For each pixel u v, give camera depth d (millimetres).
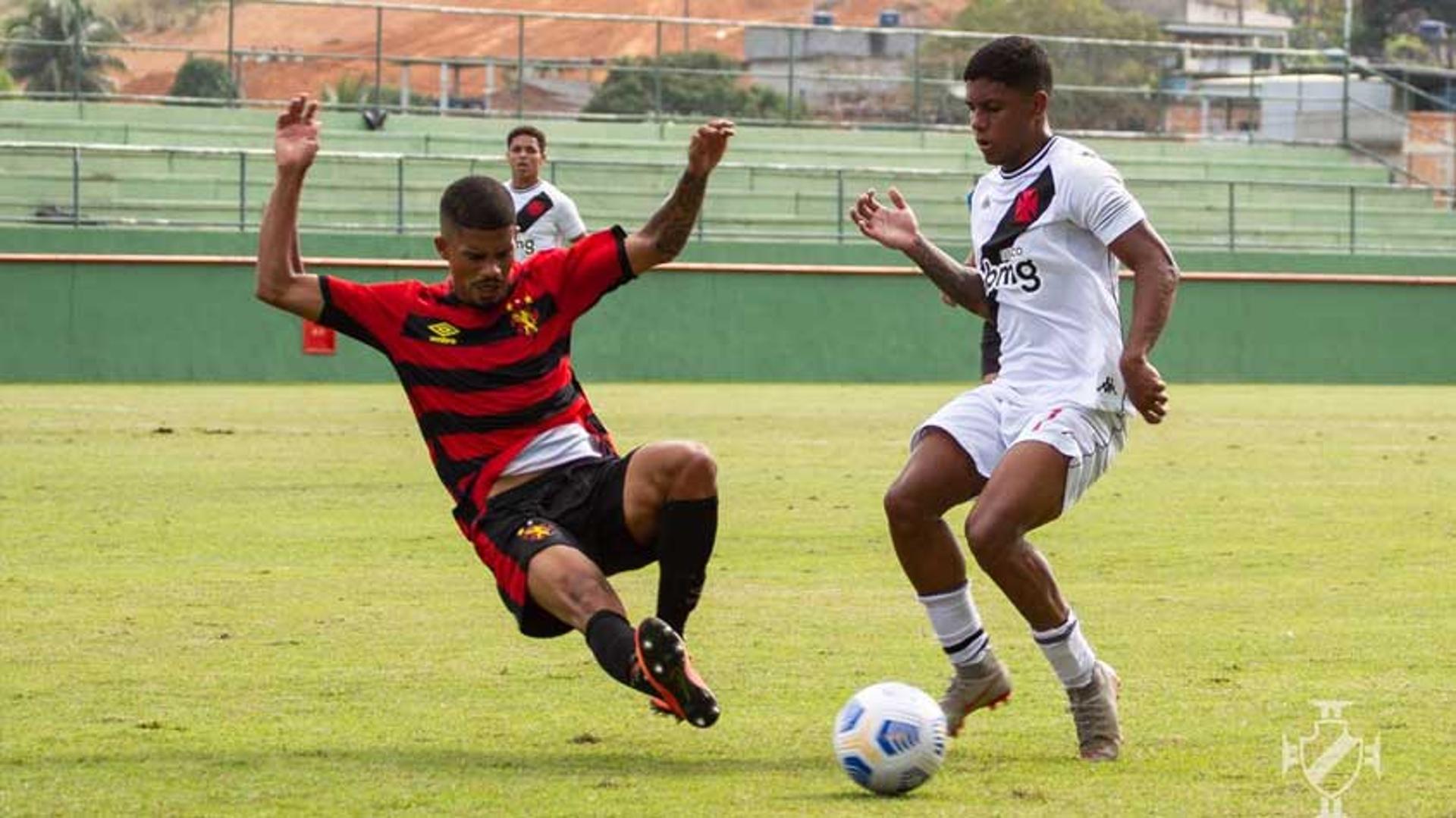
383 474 44844
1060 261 18172
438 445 17641
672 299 97375
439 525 35438
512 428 17500
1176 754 17312
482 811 15016
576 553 16797
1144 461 50844
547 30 177875
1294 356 105438
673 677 15344
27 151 97625
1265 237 113688
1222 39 188375
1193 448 55562
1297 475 46812
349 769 16516
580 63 119625
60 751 17234
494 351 17438
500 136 113500
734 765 16812
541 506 17406
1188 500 40812
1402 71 146125
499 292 17328
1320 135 130250
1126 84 127875
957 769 16719
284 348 91500
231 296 90812
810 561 30953
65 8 120438
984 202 18734
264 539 33188
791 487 42781
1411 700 19781
